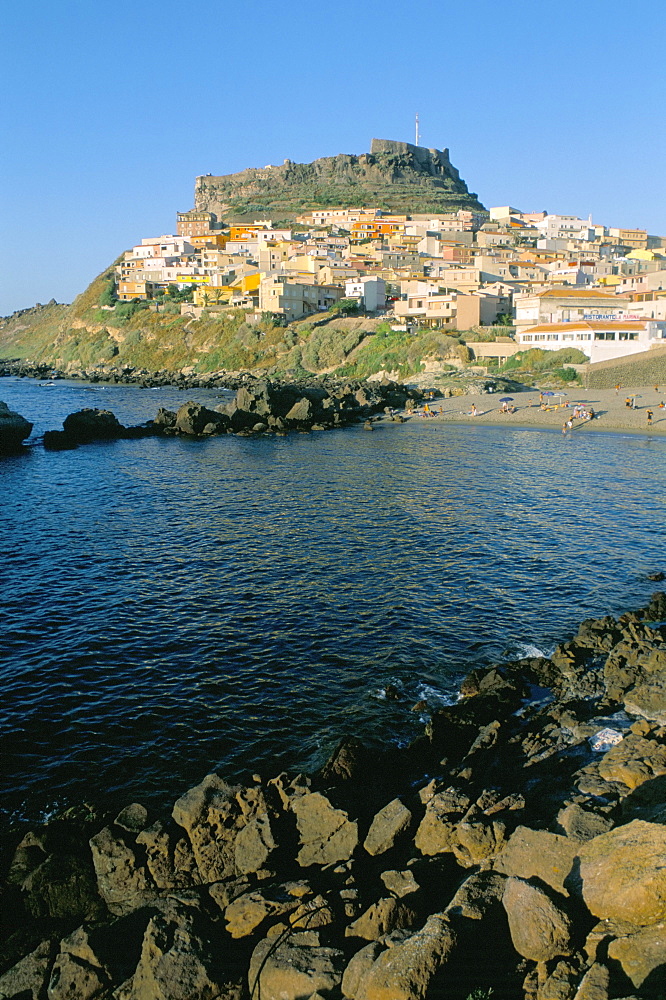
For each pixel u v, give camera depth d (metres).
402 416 109.62
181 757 22.81
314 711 25.64
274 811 18.30
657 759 19.73
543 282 183.75
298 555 42.38
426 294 171.88
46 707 25.72
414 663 29.16
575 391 115.69
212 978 13.25
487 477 65.38
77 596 36.03
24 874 17.66
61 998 13.68
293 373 156.50
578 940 12.71
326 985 12.49
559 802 18.58
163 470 70.19
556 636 31.72
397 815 17.48
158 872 16.70
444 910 13.88
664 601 34.47
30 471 69.12
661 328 124.31
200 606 34.81
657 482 62.53
